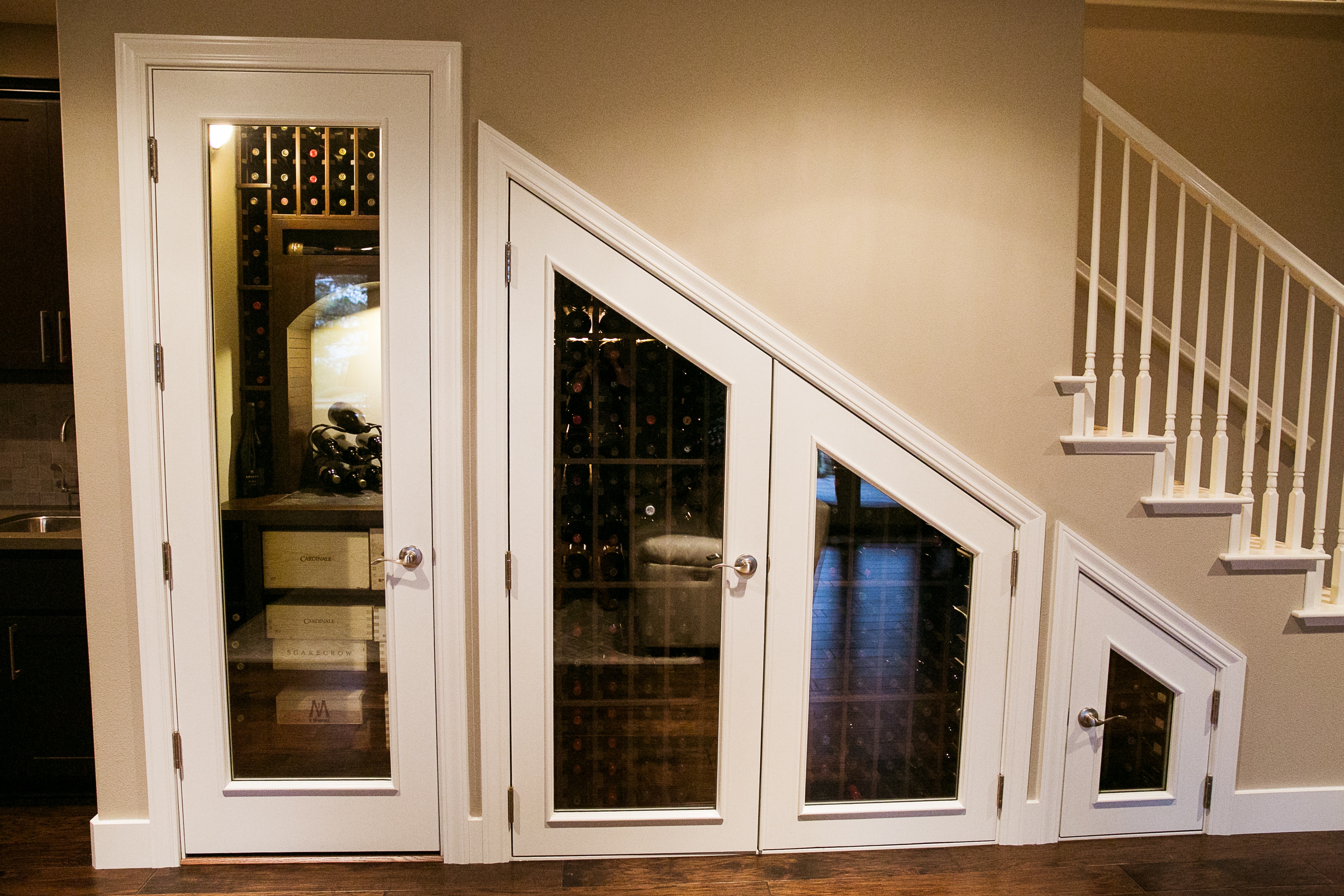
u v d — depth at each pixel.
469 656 2.22
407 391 2.14
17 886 2.09
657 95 2.13
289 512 2.20
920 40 2.18
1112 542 2.35
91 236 2.07
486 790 2.22
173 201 2.06
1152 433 3.26
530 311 2.13
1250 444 2.38
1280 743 2.45
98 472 2.12
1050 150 2.24
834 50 2.16
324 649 2.24
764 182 2.17
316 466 2.19
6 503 2.94
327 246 2.15
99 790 2.18
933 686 2.36
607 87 2.11
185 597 2.16
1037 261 2.26
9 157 2.59
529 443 2.16
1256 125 3.35
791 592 2.26
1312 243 3.39
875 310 2.23
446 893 2.09
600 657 2.26
